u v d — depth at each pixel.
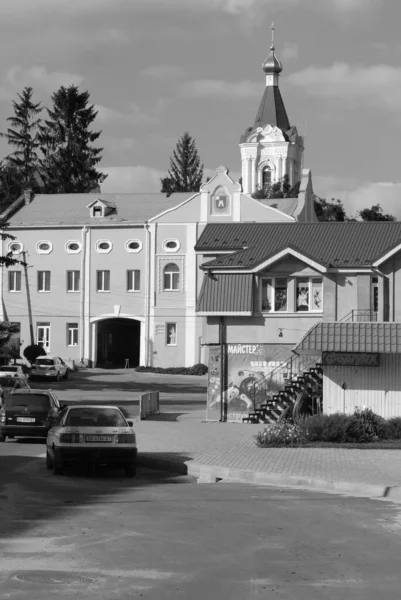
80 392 63.97
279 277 44.91
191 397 62.34
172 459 27.19
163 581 11.98
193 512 17.81
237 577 12.28
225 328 44.94
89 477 24.70
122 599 11.03
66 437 24.44
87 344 88.25
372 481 22.08
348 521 16.92
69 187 118.75
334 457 27.80
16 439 35.28
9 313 89.25
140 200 93.00
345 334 37.50
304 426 32.59
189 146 142.38
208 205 86.12
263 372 44.09
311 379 43.25
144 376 81.75
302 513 17.81
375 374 38.03
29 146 121.38
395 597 11.35
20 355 88.00
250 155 137.50
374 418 33.94
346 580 12.22
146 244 87.06
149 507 18.47
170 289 86.62
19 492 20.67
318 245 45.91
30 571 12.36
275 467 25.16
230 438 34.19
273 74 140.75
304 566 13.02
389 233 46.31
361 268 43.72
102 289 88.12
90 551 13.76
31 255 89.19
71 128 120.56
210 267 45.31
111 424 25.19
